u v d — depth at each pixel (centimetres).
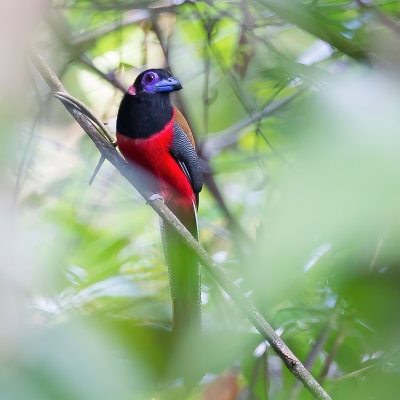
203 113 997
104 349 214
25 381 188
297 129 258
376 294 334
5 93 201
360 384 515
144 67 940
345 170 227
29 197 899
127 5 780
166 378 421
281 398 710
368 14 633
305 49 767
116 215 1028
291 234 241
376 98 252
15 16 201
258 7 749
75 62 881
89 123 699
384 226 219
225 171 977
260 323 517
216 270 555
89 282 707
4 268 198
